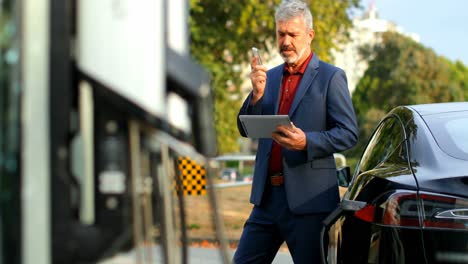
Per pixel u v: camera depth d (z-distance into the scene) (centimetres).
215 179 239
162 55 221
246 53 1625
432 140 483
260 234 521
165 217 229
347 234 491
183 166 245
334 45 1706
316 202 498
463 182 430
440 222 425
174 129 228
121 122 223
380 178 476
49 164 217
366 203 473
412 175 456
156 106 220
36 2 218
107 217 222
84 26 221
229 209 1302
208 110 231
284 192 509
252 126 477
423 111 532
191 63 229
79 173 221
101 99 221
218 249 239
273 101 517
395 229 439
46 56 218
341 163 1424
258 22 1560
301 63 513
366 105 6869
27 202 215
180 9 231
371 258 456
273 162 514
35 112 217
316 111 500
